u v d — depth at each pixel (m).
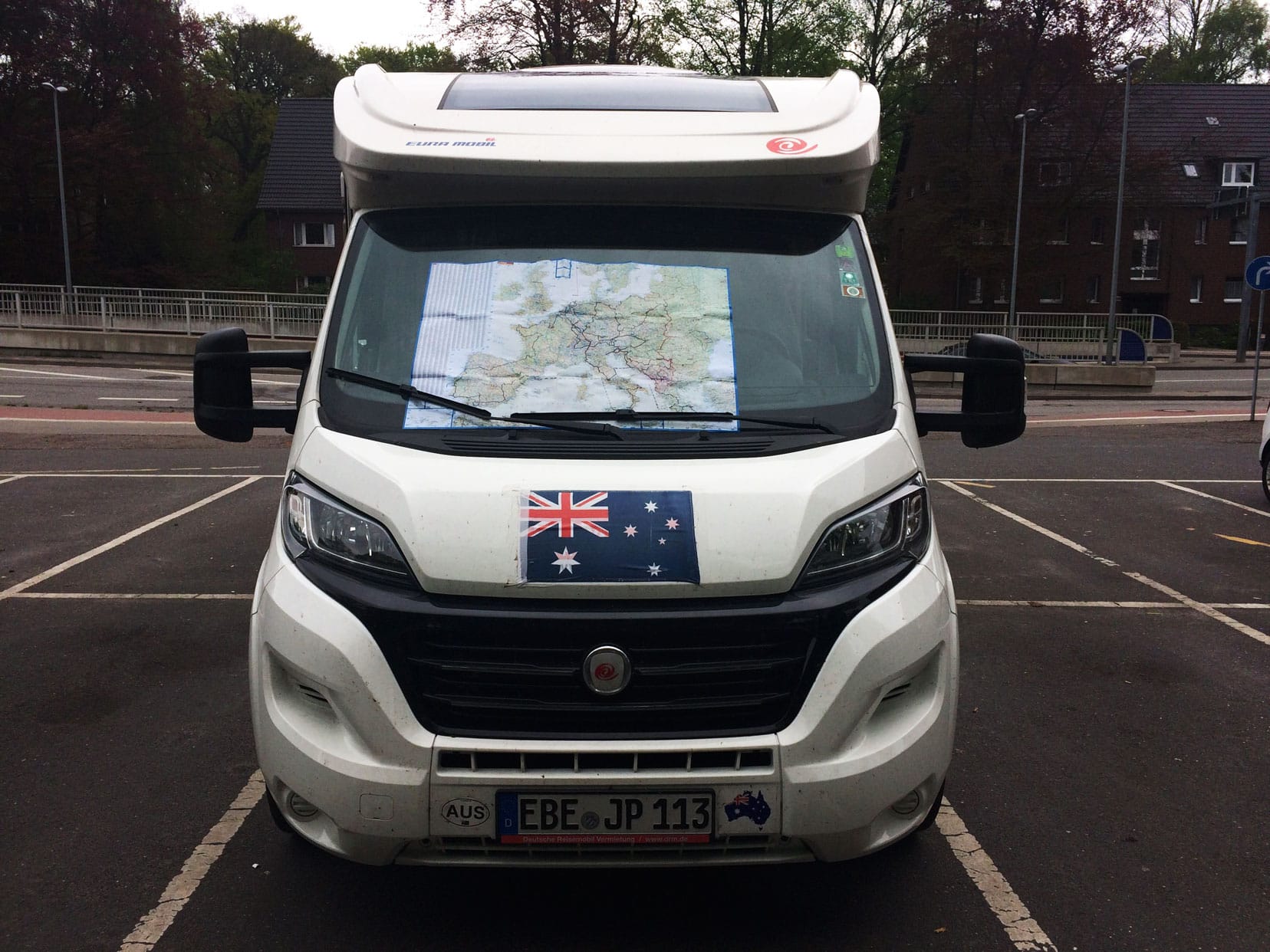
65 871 3.51
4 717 4.79
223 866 3.54
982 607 6.75
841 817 2.74
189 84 49.25
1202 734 4.76
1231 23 67.56
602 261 3.45
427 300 3.36
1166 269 54.59
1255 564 7.88
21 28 43.19
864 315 3.42
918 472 3.12
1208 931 3.24
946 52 44.62
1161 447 14.62
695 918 3.27
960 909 3.34
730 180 3.54
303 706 2.84
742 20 48.09
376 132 3.49
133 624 6.16
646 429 3.07
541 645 2.70
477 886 3.44
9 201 43.09
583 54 38.59
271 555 3.06
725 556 2.74
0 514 9.09
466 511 2.78
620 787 2.68
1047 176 46.03
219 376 3.52
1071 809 4.04
